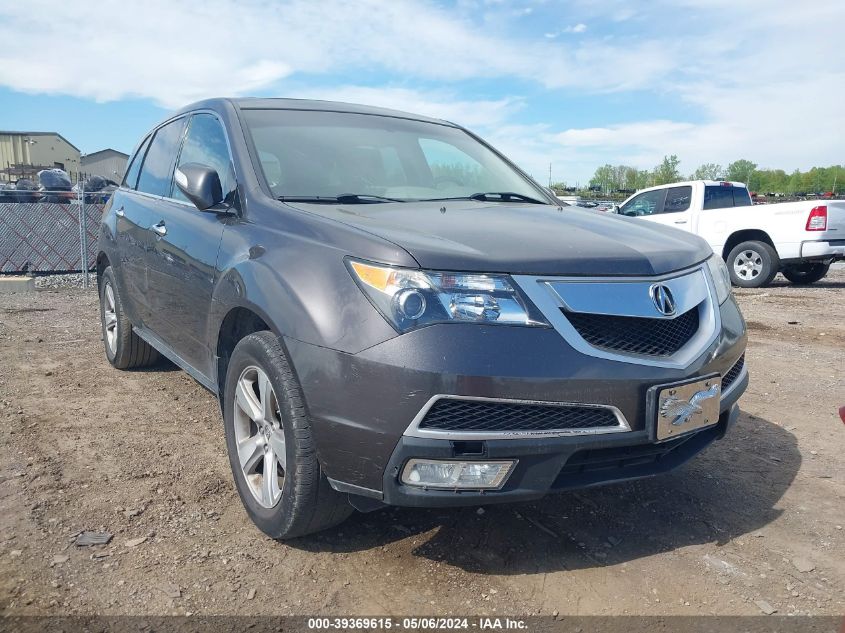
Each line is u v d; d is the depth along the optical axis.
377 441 2.38
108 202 5.56
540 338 2.39
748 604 2.56
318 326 2.50
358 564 2.76
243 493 3.04
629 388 2.47
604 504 3.32
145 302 4.45
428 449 2.33
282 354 2.69
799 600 2.59
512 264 2.46
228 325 3.19
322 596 2.55
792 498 3.43
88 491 3.31
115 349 5.37
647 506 3.31
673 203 13.24
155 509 3.15
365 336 2.40
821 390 5.26
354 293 2.48
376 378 2.36
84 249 10.99
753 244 11.91
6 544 2.80
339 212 3.00
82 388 4.97
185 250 3.64
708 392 2.70
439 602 2.54
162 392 4.91
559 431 2.41
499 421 2.37
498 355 2.33
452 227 2.81
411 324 2.36
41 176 16.94
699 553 2.91
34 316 8.05
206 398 4.79
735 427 4.44
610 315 2.53
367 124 4.12
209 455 3.80
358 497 2.55
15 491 3.28
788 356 6.39
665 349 2.65
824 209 11.25
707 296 2.95
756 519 3.21
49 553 2.75
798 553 2.92
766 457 3.94
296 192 3.33
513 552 2.87
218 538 2.92
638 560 2.84
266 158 3.48
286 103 4.06
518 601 2.55
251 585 2.60
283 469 2.75
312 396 2.50
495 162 4.43
